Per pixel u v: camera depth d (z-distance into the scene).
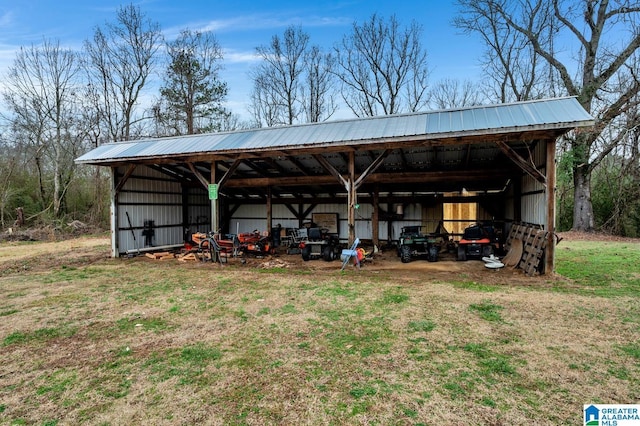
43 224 16.58
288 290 5.59
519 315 4.12
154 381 2.73
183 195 12.02
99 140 19.73
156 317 4.34
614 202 13.08
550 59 14.23
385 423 2.14
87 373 2.89
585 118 5.47
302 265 8.10
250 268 7.76
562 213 15.27
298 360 3.04
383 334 3.60
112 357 3.20
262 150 7.49
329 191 12.26
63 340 3.63
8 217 16.78
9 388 2.67
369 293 5.29
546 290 5.25
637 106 12.01
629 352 3.07
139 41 19.67
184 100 20.67
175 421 2.21
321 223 12.38
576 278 5.99
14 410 2.38
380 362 2.97
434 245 8.33
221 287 5.90
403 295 5.13
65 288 5.99
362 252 7.80
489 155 8.83
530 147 7.56
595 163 13.30
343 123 8.05
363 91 22.56
